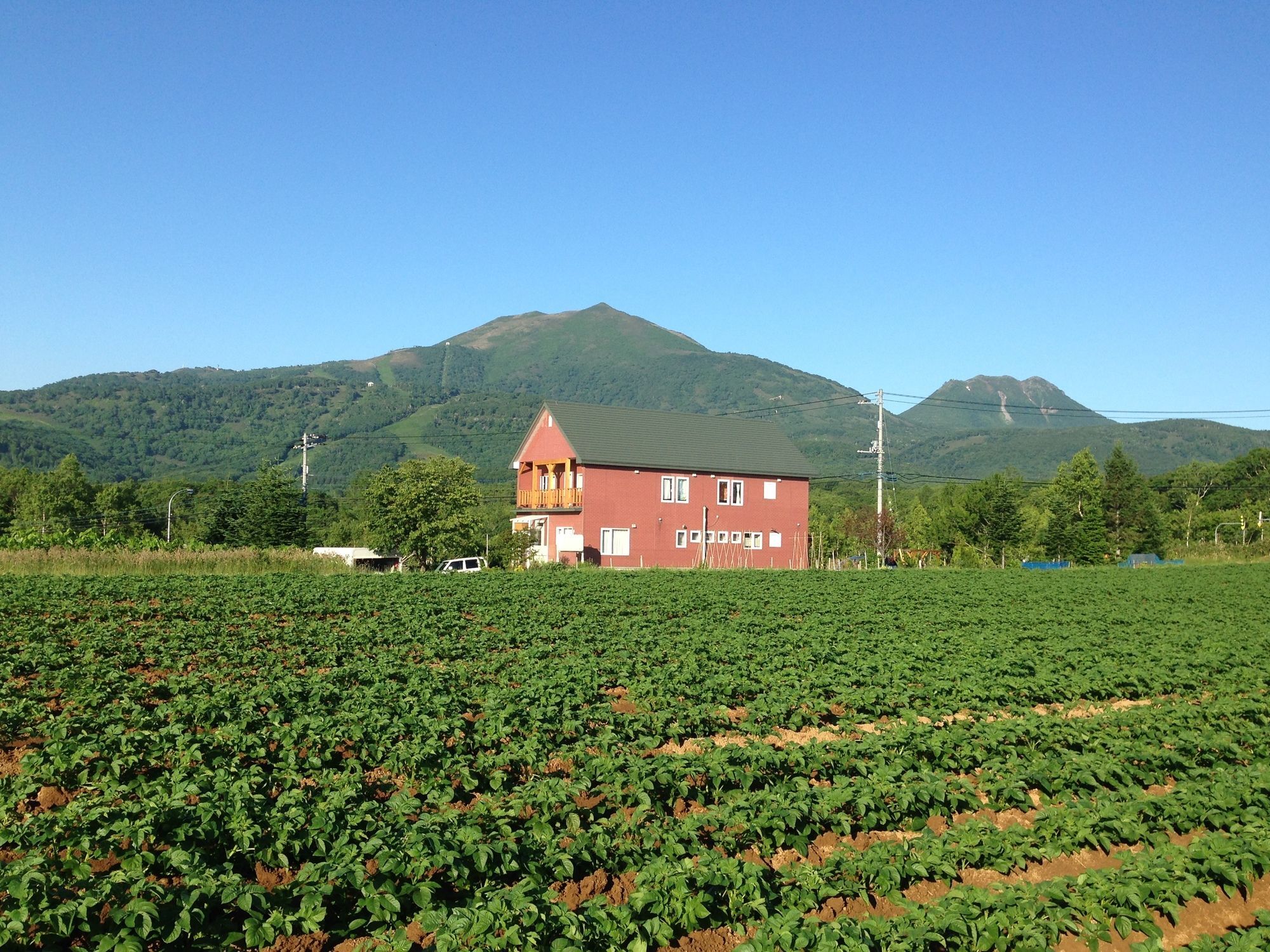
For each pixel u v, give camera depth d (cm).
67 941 727
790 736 1467
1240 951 798
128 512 8656
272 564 4303
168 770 1132
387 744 1227
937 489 15512
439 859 835
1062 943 857
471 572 4206
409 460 5459
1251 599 3681
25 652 1805
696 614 2870
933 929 801
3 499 9888
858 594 3556
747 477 6094
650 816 1022
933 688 1717
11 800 993
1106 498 9738
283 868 902
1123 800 1116
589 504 5456
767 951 752
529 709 1388
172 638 2098
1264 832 1016
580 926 763
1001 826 1112
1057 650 2202
